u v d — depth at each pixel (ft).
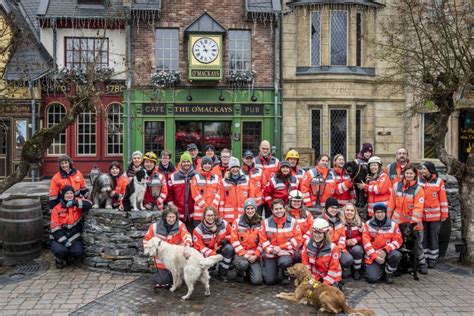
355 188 30.76
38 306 22.00
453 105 30.17
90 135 62.23
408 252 26.40
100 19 58.03
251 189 29.35
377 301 22.79
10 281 25.68
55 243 27.63
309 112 59.77
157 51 58.29
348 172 30.35
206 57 56.65
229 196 28.58
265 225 25.02
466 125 57.88
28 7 68.54
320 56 59.16
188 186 28.96
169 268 23.56
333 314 20.45
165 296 23.26
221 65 56.85
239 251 24.90
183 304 22.16
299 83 59.57
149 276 26.63
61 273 27.14
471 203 29.17
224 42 58.54
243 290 24.20
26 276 26.55
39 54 57.21
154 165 28.84
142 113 57.62
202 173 28.25
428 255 28.73
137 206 27.84
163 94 57.16
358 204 30.58
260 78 59.36
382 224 25.57
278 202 24.88
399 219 27.89
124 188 29.17
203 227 25.34
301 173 31.24
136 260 27.09
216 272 26.86
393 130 60.95
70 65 59.47
